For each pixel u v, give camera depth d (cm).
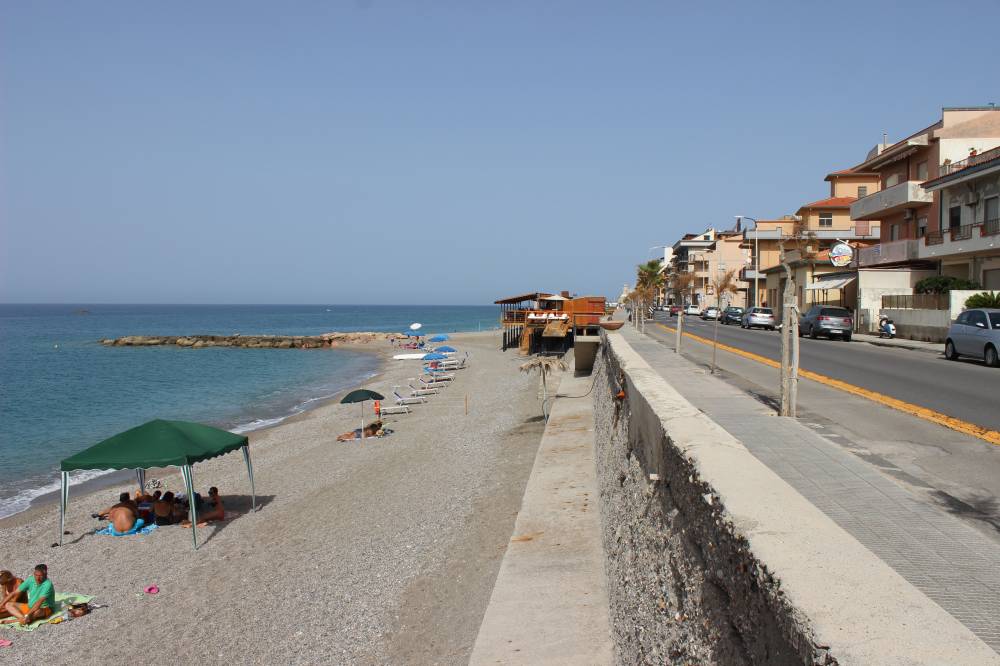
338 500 1575
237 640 945
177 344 9025
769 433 811
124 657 922
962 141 3588
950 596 346
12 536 1438
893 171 4162
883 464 743
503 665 690
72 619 1036
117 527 1404
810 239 5434
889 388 1390
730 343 2850
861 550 267
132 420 3062
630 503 724
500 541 1215
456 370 4712
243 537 1359
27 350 8000
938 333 2909
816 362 1966
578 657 694
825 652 197
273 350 8206
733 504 327
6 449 2469
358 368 5684
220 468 2006
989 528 518
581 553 975
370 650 884
